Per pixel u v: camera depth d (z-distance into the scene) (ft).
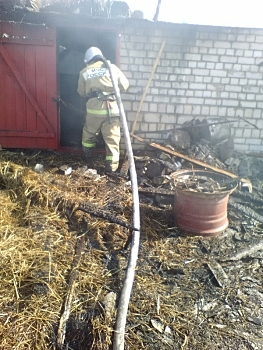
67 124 23.12
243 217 14.88
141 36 18.74
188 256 12.48
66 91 23.02
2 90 18.71
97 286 10.53
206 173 15.69
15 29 17.85
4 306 9.63
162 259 12.20
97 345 8.84
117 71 16.58
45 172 16.35
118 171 17.75
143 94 19.02
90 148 17.78
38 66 18.47
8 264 10.82
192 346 9.04
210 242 13.21
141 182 16.55
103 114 16.40
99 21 17.90
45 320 9.31
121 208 13.99
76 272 10.87
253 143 20.56
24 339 8.88
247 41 19.10
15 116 19.12
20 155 18.62
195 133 19.39
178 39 18.88
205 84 19.58
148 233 13.43
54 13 17.34
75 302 9.92
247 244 13.20
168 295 10.65
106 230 12.86
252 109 20.07
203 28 18.69
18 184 14.94
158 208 14.94
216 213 13.38
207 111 19.97
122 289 9.89
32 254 11.39
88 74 16.33
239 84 19.69
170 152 18.08
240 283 11.33
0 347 8.57
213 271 11.65
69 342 9.09
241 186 16.92
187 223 13.55
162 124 19.99
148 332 9.37
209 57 19.22
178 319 9.83
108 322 9.32
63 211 13.57
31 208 13.69
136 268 11.65
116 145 16.99
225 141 19.48
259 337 9.40
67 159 18.98
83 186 15.03
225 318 9.95
